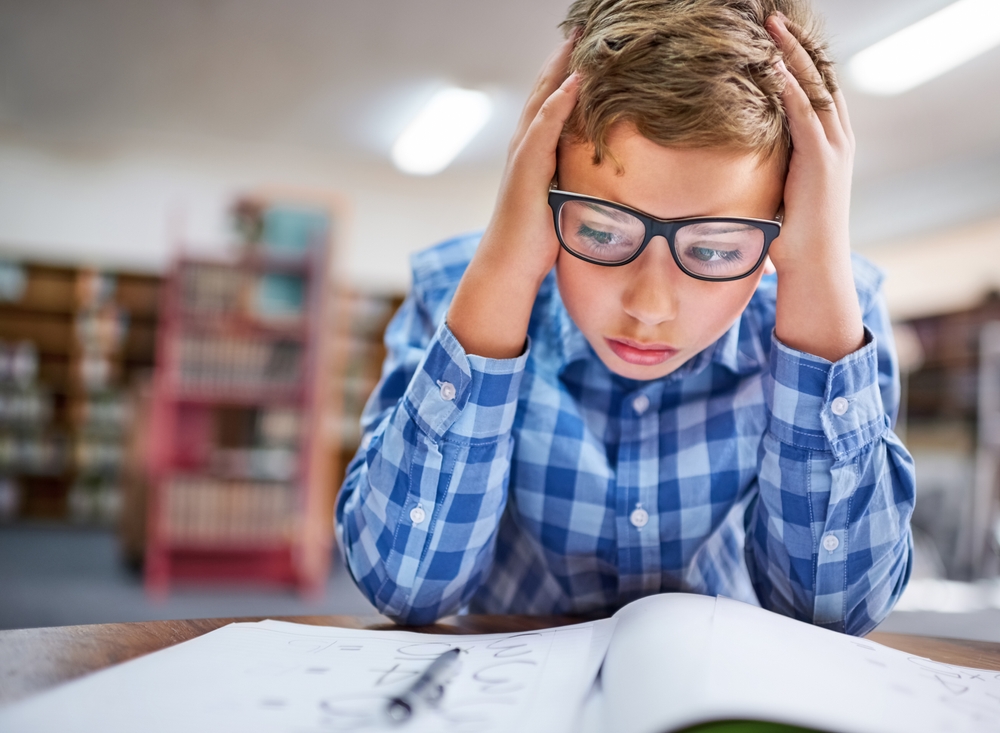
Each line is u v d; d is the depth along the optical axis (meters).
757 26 0.46
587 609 0.66
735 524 0.70
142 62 4.33
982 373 5.52
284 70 4.36
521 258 0.52
